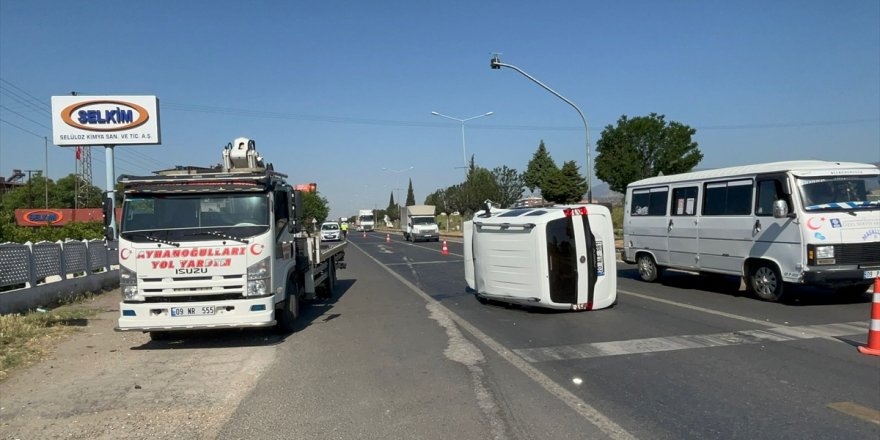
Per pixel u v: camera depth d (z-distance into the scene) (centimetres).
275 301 871
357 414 550
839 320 925
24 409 584
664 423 504
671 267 1412
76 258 1501
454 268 2161
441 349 816
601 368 685
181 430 519
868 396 557
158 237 845
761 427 488
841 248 1041
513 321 1013
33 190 7269
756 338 809
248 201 876
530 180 7081
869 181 1092
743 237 1183
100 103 2064
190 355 825
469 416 535
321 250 1332
